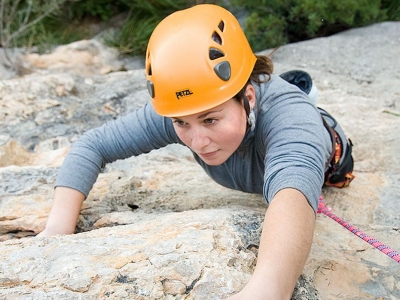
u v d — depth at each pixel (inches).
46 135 134.0
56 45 228.8
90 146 88.5
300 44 202.8
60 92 149.6
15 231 92.4
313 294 67.2
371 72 175.8
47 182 103.5
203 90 69.5
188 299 61.6
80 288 60.9
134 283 62.3
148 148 88.6
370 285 69.5
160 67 70.9
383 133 127.9
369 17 209.3
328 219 85.6
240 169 84.4
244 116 73.1
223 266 65.1
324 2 201.3
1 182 102.1
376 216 96.2
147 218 87.8
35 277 63.3
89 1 249.1
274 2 216.8
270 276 58.6
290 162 68.5
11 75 192.4
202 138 70.9
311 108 76.8
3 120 136.4
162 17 239.5
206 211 80.5
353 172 114.0
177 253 66.3
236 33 76.1
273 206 64.9
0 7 229.3
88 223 90.7
